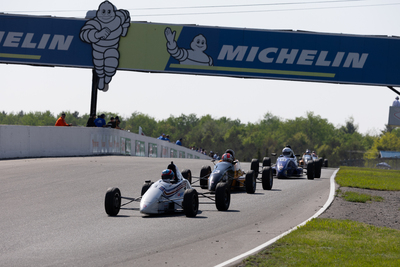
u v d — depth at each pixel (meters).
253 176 44.06
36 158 71.75
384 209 36.25
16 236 25.00
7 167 58.88
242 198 40.66
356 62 94.00
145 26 96.88
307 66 94.69
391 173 85.75
